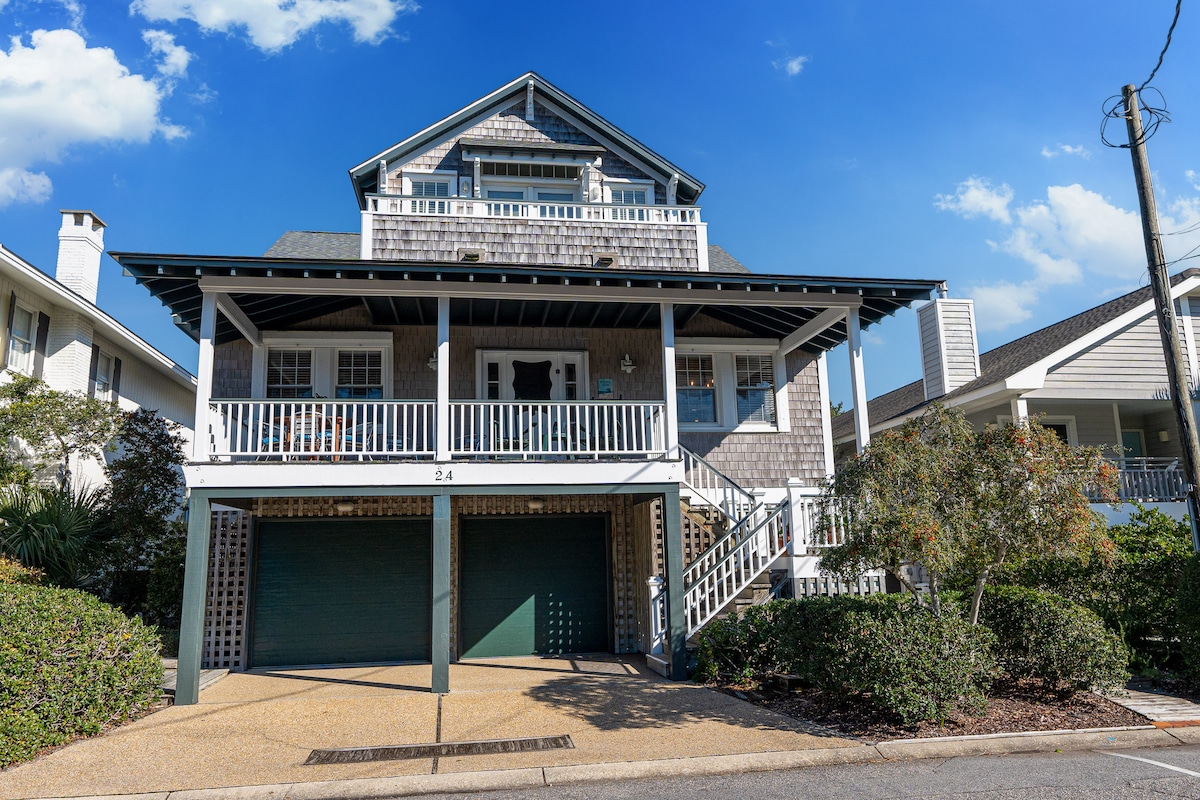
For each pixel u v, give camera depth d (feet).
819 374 45.55
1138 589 29.63
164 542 40.34
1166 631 28.94
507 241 43.39
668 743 21.29
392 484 30.37
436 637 29.27
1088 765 19.11
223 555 37.06
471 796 17.97
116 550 39.78
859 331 35.47
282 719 25.00
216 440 31.40
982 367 55.06
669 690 28.35
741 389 44.47
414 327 41.27
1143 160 29.99
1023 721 22.80
